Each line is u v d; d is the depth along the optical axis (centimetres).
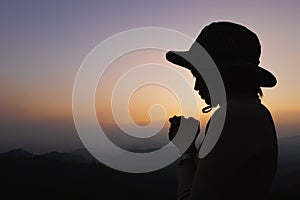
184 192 114
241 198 92
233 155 92
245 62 107
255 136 95
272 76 111
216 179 90
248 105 101
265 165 96
